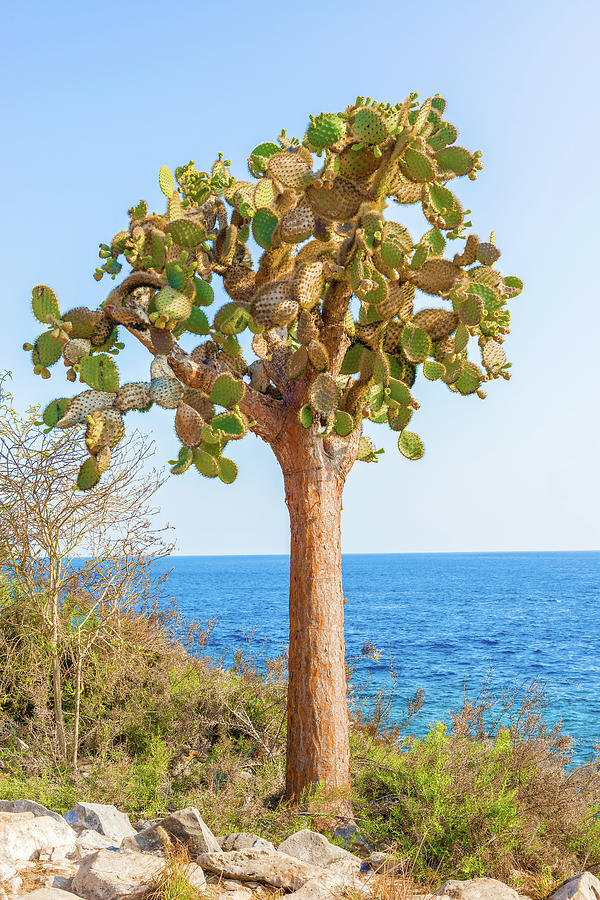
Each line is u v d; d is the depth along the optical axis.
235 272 6.11
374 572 153.88
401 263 4.77
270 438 6.08
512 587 89.38
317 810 5.16
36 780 5.75
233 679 7.86
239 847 4.24
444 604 58.22
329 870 3.99
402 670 19.48
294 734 5.58
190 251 5.53
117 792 5.57
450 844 4.63
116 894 3.28
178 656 8.17
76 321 5.51
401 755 6.51
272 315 5.33
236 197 5.67
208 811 5.14
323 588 5.73
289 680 5.73
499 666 22.09
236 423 5.93
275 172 4.93
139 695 7.27
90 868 3.50
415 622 40.50
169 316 5.12
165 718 7.01
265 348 6.50
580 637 32.66
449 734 6.84
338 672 5.66
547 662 23.48
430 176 4.66
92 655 7.06
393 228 5.16
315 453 5.91
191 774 6.09
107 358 5.34
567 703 15.48
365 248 4.91
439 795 4.92
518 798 5.23
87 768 6.34
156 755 6.13
